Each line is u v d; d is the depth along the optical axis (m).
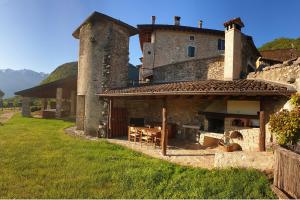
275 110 8.55
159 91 9.25
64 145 10.59
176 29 21.61
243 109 9.77
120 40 14.73
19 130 15.32
